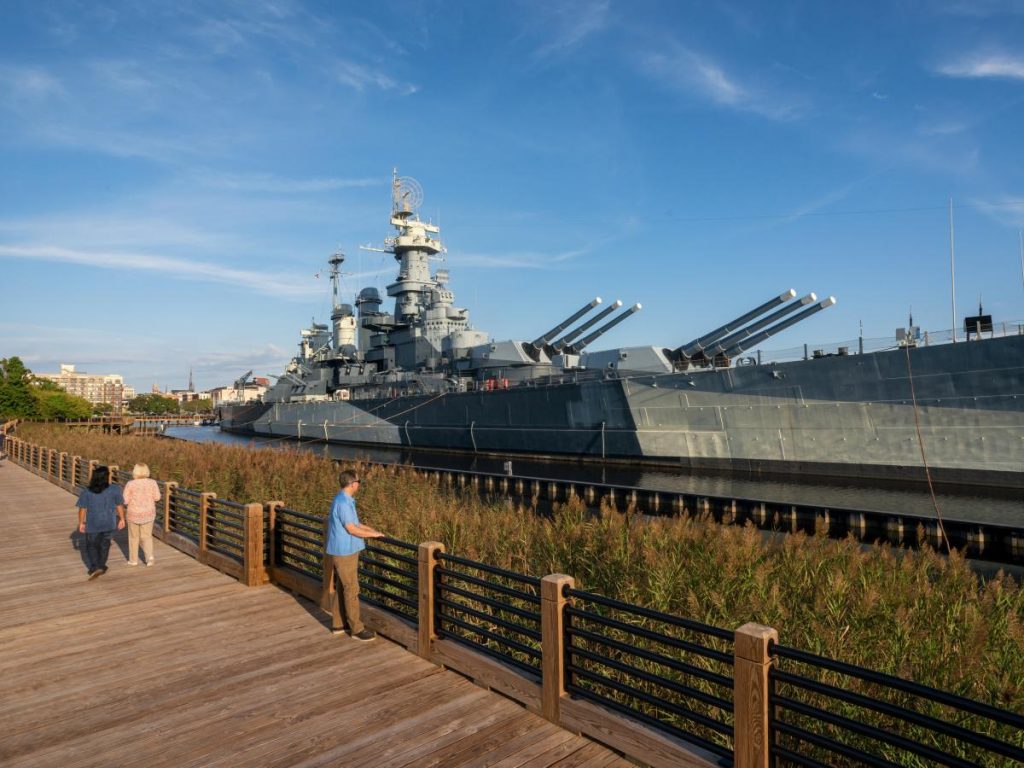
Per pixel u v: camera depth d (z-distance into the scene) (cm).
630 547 1152
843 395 2292
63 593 845
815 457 2377
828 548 1159
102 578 921
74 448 3319
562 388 3195
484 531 1327
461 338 4256
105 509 928
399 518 1483
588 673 473
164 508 1209
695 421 2720
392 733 464
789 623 856
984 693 687
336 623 670
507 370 3838
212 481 2239
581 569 1147
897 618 799
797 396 2411
